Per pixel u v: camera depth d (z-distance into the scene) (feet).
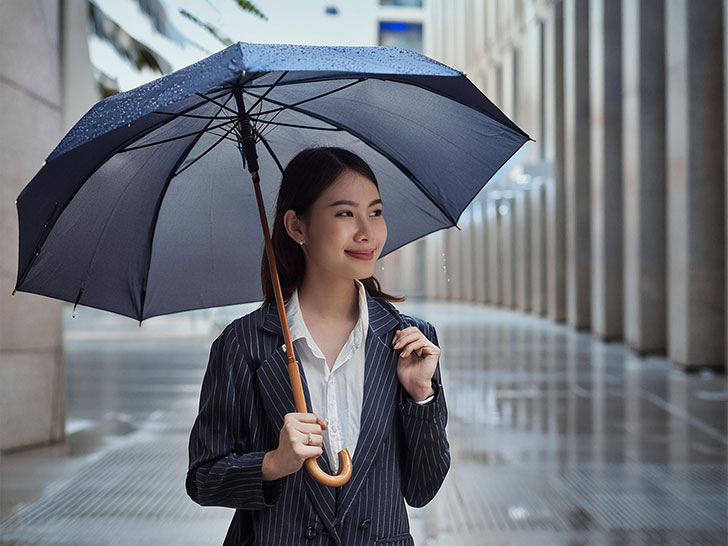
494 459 21.26
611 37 60.59
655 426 26.07
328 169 5.60
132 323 83.92
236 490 5.36
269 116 6.13
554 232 74.95
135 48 28.30
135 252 6.24
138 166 5.94
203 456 5.64
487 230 110.32
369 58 4.84
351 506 5.51
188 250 6.42
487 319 82.94
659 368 42.68
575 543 14.65
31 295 23.26
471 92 5.48
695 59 42.47
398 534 5.64
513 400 31.22
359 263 5.63
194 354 49.73
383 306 6.01
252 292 6.65
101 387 35.24
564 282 75.31
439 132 6.04
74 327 78.23
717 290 41.50
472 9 119.44
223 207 6.41
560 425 26.12
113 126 4.79
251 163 5.70
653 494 17.90
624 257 56.49
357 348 5.79
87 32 28.91
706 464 20.80
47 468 20.65
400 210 6.50
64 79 29.71
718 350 41.45
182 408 29.68
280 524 5.51
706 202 42.27
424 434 5.72
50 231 5.72
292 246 5.99
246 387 5.68
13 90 22.12
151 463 21.09
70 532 15.43
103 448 22.99
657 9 51.47
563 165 74.59
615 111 60.54
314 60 4.59
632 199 52.54
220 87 5.45
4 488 18.67
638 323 50.70
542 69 80.69
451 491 18.08
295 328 5.77
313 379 5.74
